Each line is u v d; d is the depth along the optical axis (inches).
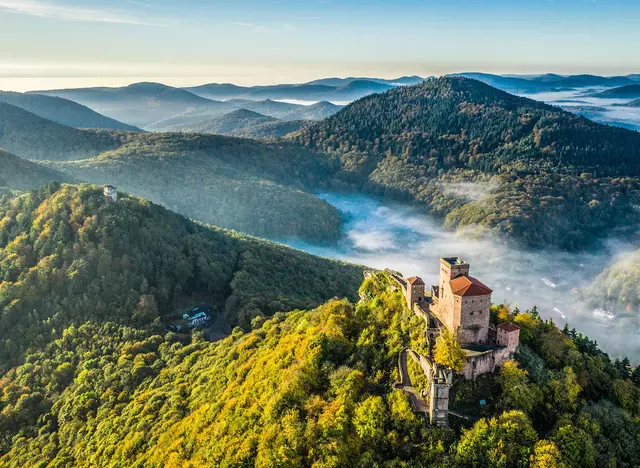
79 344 5674.2
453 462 2908.5
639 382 4222.4
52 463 4143.7
